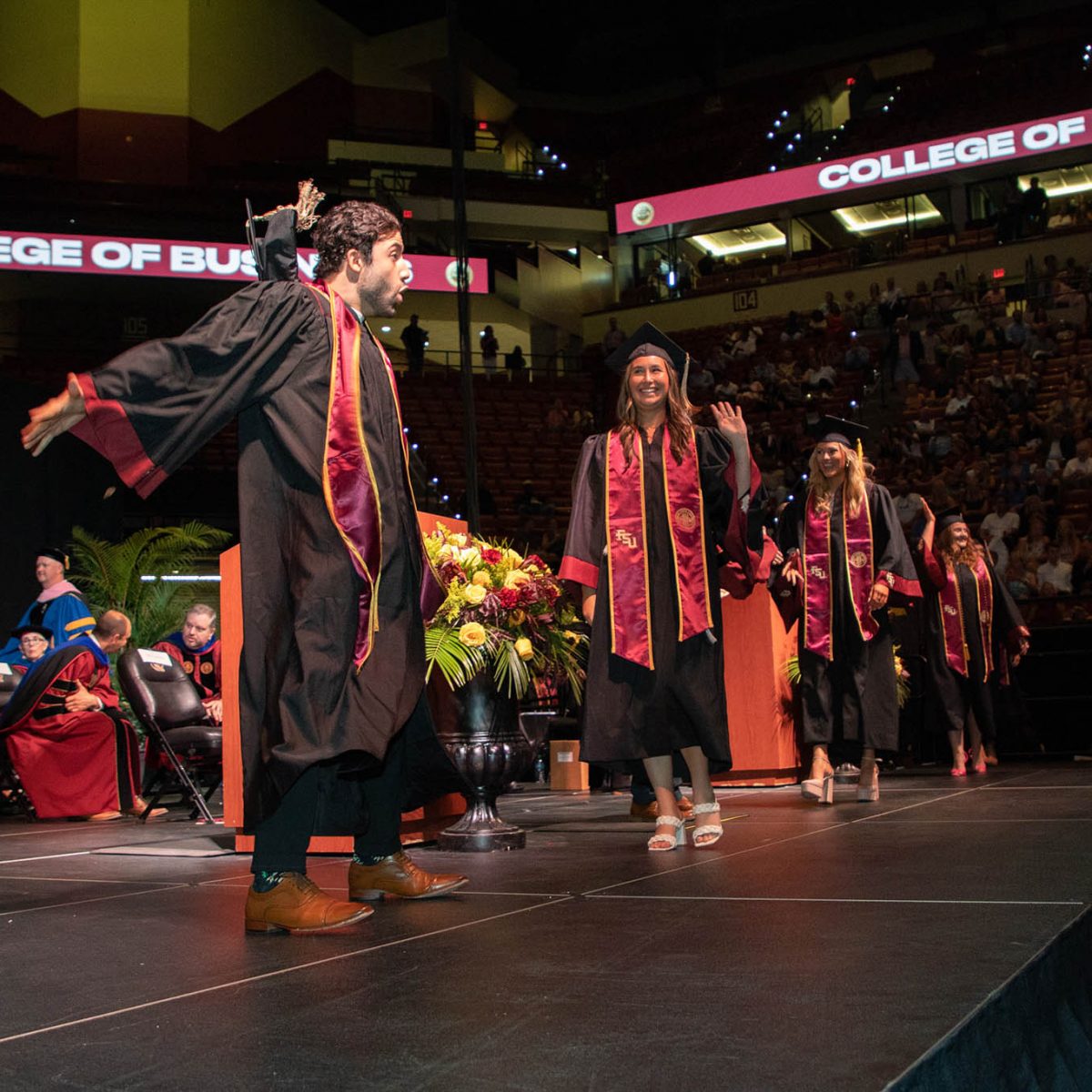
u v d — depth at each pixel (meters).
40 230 21.06
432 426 21.22
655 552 3.85
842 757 5.82
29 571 11.47
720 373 22.52
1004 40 26.56
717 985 1.67
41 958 2.11
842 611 5.61
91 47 23.66
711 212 24.20
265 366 2.43
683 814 5.27
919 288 21.70
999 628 8.88
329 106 26.50
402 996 1.67
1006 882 2.63
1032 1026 1.71
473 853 3.89
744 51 28.47
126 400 2.22
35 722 7.36
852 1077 1.22
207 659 8.17
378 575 2.46
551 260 25.28
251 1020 1.57
